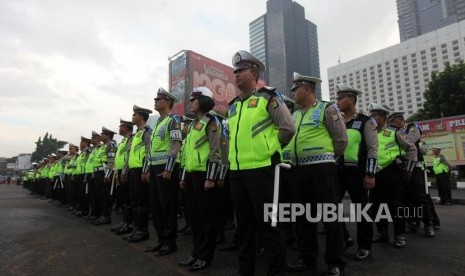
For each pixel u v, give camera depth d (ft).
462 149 56.75
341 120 12.17
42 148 226.17
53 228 22.24
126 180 19.79
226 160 12.37
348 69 269.23
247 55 10.95
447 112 77.66
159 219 15.40
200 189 12.91
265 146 10.05
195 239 13.25
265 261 13.87
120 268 12.98
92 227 22.47
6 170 308.81
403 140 16.46
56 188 43.11
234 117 10.93
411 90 238.27
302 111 13.11
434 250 15.10
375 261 13.47
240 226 10.75
